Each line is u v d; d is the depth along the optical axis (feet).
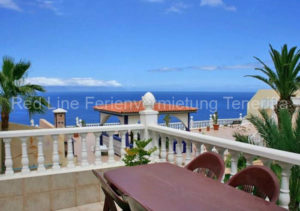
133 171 8.54
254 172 7.19
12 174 11.99
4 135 11.64
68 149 13.24
